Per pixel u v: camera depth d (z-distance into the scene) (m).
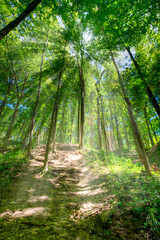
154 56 6.16
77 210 3.46
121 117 19.39
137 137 5.91
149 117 13.38
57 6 5.66
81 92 12.93
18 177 5.58
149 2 4.63
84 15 5.95
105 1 5.07
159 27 5.65
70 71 9.91
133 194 3.52
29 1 5.54
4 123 17.05
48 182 5.64
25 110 13.76
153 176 4.04
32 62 11.91
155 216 2.42
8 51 10.30
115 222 2.66
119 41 5.98
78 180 6.16
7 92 11.82
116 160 8.59
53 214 3.25
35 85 12.53
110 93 12.18
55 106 7.90
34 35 9.94
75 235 2.45
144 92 6.73
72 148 13.03
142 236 2.20
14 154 8.43
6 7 6.77
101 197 4.06
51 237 2.39
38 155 9.38
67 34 8.37
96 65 12.51
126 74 6.98
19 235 2.40
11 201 3.72
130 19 5.47
